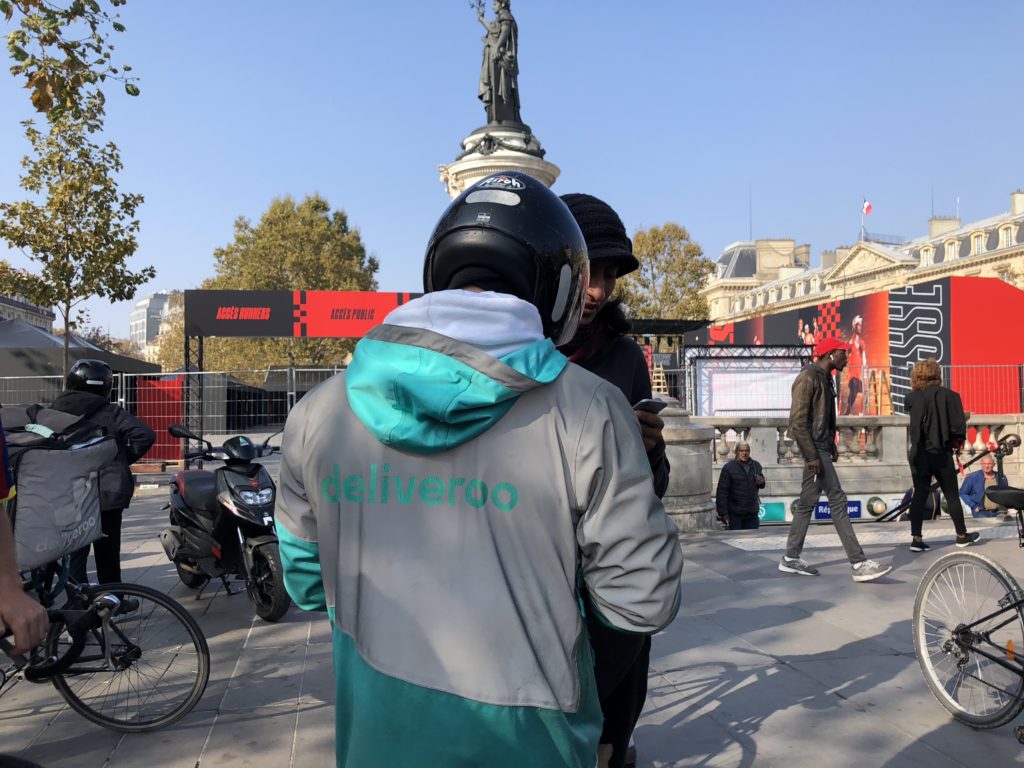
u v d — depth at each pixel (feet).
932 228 234.99
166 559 24.50
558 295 4.76
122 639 11.25
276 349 173.99
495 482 3.93
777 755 10.23
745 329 110.63
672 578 3.96
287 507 4.54
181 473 20.07
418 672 3.84
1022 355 69.21
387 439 4.00
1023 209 208.44
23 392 51.49
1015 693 10.49
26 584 10.77
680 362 62.75
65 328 51.11
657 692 12.37
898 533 25.77
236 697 12.80
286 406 49.98
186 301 53.36
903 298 72.08
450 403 3.80
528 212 4.62
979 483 32.78
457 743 3.75
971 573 11.38
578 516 4.01
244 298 53.62
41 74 23.76
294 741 11.16
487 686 3.78
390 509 4.06
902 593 18.08
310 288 173.99
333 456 4.26
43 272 49.26
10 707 12.46
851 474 37.99
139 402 50.60
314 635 16.22
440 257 4.68
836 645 14.46
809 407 19.42
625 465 3.98
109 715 11.59
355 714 3.97
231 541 18.10
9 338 60.80
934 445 22.48
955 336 68.28
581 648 4.14
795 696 12.13
